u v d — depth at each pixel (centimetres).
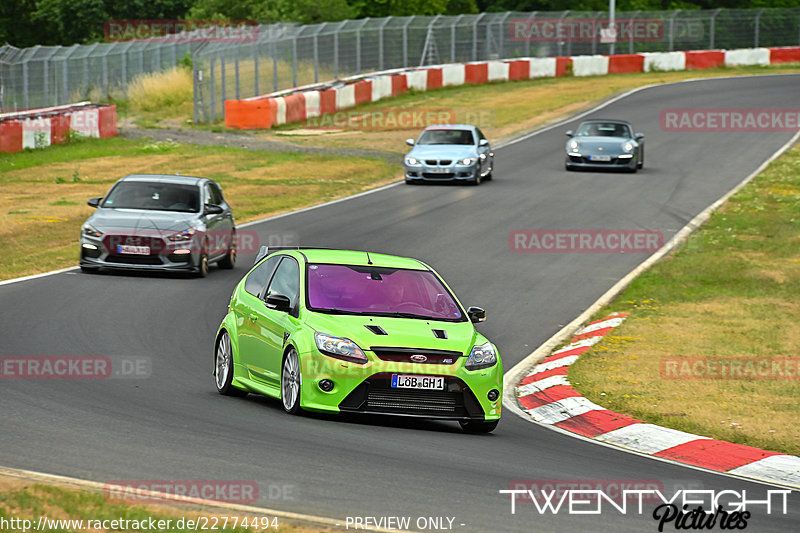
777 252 8544
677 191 11675
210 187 7769
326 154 14575
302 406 3731
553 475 3147
